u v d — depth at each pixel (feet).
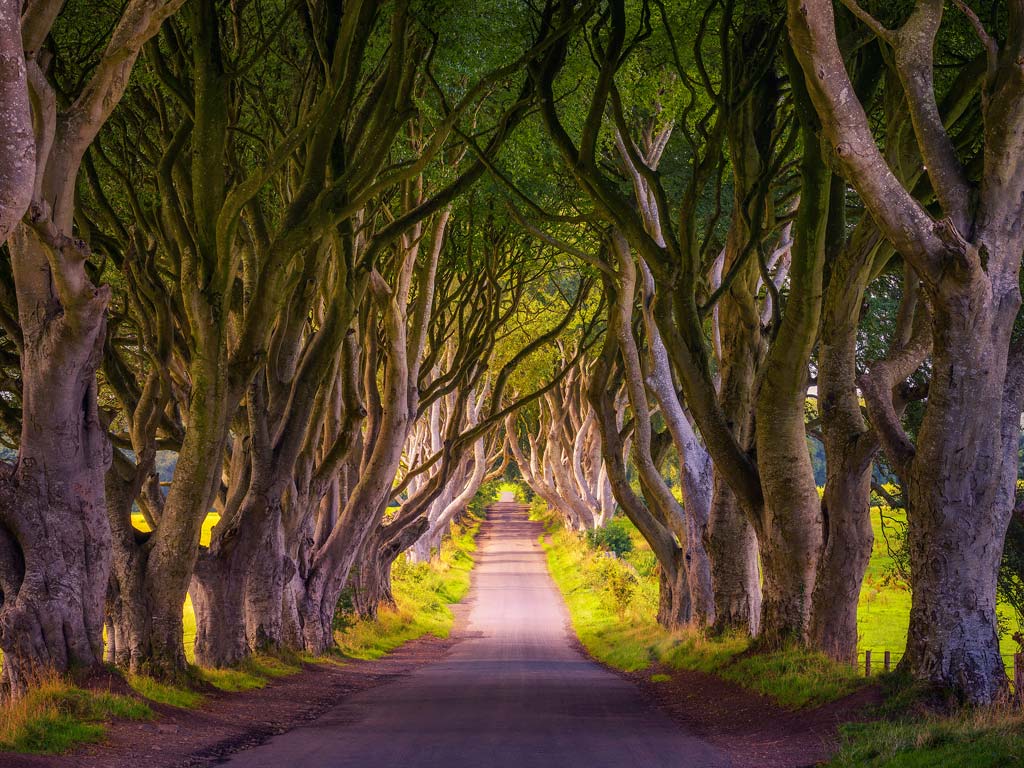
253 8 79.56
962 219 53.21
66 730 46.78
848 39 64.28
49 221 49.14
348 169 72.95
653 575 224.94
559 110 91.76
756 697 66.95
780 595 78.79
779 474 76.13
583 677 96.37
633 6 81.30
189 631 147.43
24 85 32.76
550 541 348.38
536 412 306.35
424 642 147.33
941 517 53.01
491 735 55.57
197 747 49.62
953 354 51.98
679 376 80.84
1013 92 51.37
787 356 71.31
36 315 55.93
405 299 111.04
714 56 88.53
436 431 209.46
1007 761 37.42
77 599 57.16
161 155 71.26
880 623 169.78
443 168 93.97
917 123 54.03
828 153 61.67
